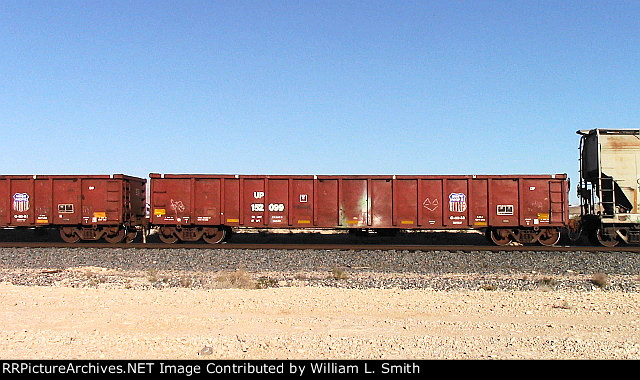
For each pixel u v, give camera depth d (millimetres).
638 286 14289
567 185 24000
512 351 7898
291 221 24609
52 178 25391
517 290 13930
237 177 24781
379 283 14812
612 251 20500
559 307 11414
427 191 24453
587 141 24734
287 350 7992
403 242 27125
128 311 10977
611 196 23438
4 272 17125
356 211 24578
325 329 9406
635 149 23391
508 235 24750
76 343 8328
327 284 14797
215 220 24750
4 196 25578
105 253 20938
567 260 19125
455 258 19625
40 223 25375
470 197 24188
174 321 9953
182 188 24828
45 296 12789
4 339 8602
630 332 9188
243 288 14133
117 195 25234
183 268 17953
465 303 11922
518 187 24109
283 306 11492
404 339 8602
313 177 24641
